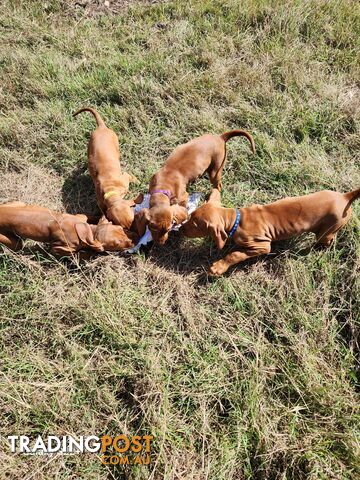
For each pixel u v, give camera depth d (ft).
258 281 3.80
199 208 3.68
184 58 5.41
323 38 5.48
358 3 5.83
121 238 3.65
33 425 3.25
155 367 3.34
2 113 4.97
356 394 3.23
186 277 3.85
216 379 3.31
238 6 5.86
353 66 5.18
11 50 5.59
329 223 3.60
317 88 4.93
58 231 3.67
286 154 4.46
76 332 3.59
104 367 3.41
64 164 4.61
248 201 4.25
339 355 3.42
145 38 5.69
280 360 3.39
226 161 4.45
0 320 3.65
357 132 4.58
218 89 4.99
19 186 4.48
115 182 3.99
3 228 3.73
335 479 2.88
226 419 3.21
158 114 4.91
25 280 3.86
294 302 3.63
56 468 3.08
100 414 3.27
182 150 3.99
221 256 3.93
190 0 6.02
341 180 4.21
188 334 3.58
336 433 3.02
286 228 3.65
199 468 3.05
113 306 3.62
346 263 3.72
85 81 5.18
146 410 3.20
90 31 5.79
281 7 5.66
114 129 4.81
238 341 3.49
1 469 3.02
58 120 4.85
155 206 3.68
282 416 3.14
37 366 3.42
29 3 6.15
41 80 5.24
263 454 2.99
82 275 3.86
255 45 5.49
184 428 3.15
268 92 4.91
